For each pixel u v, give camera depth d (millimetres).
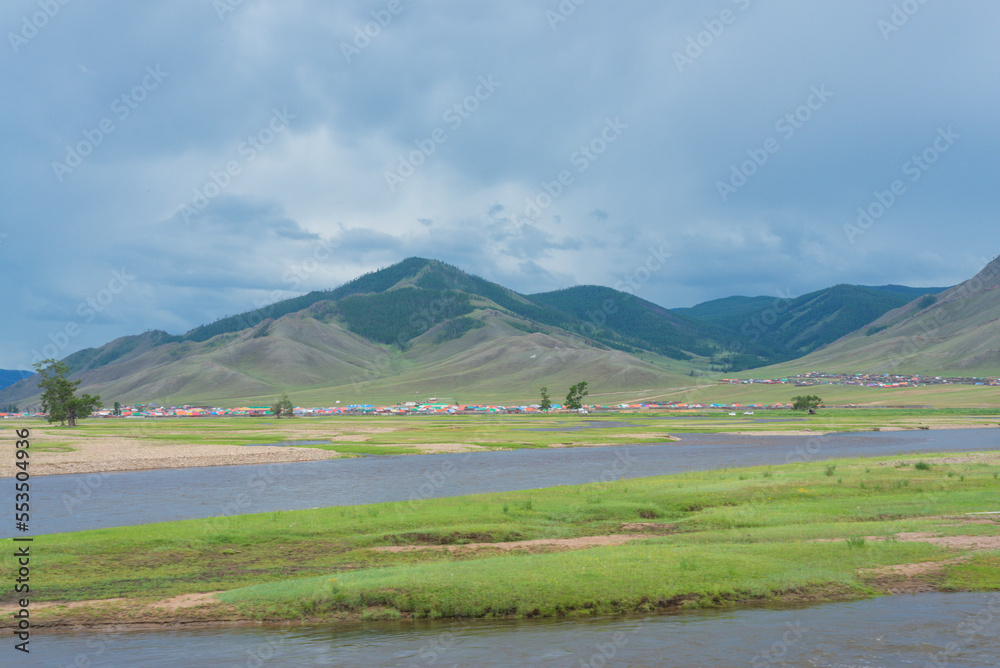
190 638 21031
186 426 174250
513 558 27734
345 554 30438
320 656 19266
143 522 41500
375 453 92312
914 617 21547
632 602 22984
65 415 171750
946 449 89625
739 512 37656
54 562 29062
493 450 98312
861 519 35312
